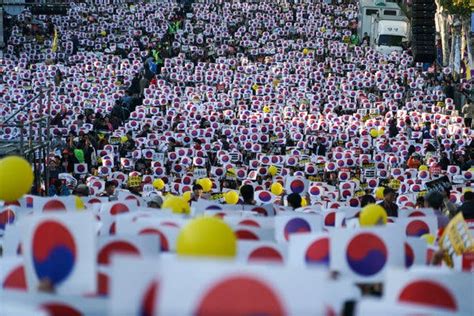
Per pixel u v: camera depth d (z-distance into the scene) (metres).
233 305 9.45
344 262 14.11
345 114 81.69
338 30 125.00
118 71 92.69
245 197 29.34
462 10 93.19
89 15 124.69
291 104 80.06
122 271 10.18
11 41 112.06
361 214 18.70
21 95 80.50
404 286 12.12
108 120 68.25
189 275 9.48
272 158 55.72
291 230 18.41
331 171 55.00
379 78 91.81
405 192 46.97
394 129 69.75
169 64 95.69
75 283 12.60
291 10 130.88
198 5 132.00
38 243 12.75
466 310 12.02
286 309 9.46
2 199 19.31
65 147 55.72
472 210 26.33
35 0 128.88
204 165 53.88
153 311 10.05
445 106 84.25
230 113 74.69
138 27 120.88
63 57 104.94
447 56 107.75
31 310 9.63
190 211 23.08
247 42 113.19
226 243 12.04
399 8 117.94
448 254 16.89
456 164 61.47
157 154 56.81
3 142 42.03
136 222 16.58
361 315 10.63
